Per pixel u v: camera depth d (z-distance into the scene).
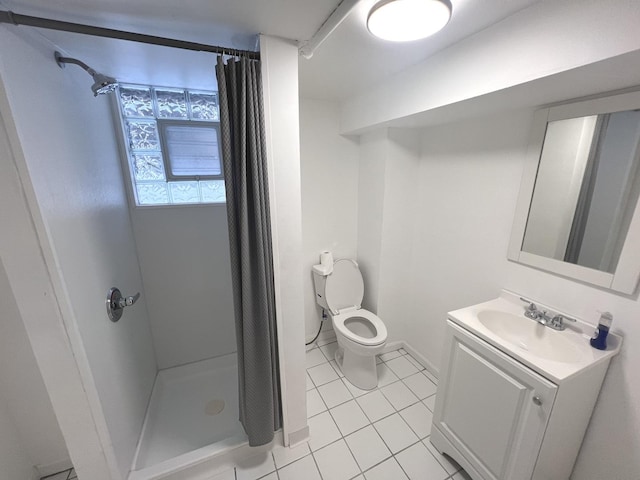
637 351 1.09
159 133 1.75
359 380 2.02
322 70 1.49
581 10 0.81
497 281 1.62
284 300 1.33
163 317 1.99
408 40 1.05
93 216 1.23
